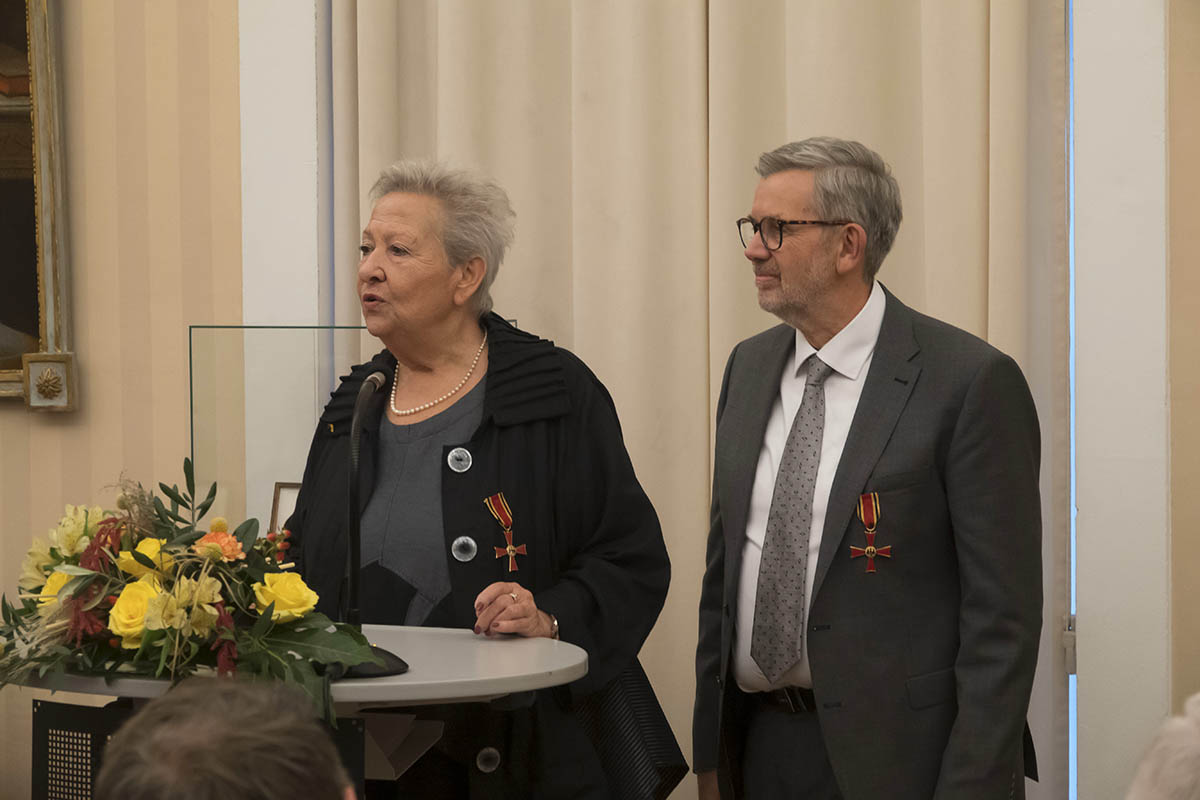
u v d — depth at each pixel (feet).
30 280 14.88
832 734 7.84
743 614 8.47
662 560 9.11
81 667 6.47
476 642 7.58
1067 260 11.62
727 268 12.59
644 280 12.90
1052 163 11.61
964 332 8.19
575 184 13.23
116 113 14.89
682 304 12.87
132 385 14.94
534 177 13.46
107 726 6.65
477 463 8.80
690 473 12.85
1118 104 11.29
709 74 12.67
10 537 15.40
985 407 7.77
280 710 3.35
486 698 6.64
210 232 14.64
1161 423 11.16
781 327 9.10
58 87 14.80
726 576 8.60
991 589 7.65
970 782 7.48
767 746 8.43
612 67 13.09
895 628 7.85
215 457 10.91
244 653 6.25
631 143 12.92
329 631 6.52
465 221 9.04
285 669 6.14
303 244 14.24
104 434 15.07
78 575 6.53
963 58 11.69
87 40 14.96
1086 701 11.43
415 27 13.89
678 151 12.90
